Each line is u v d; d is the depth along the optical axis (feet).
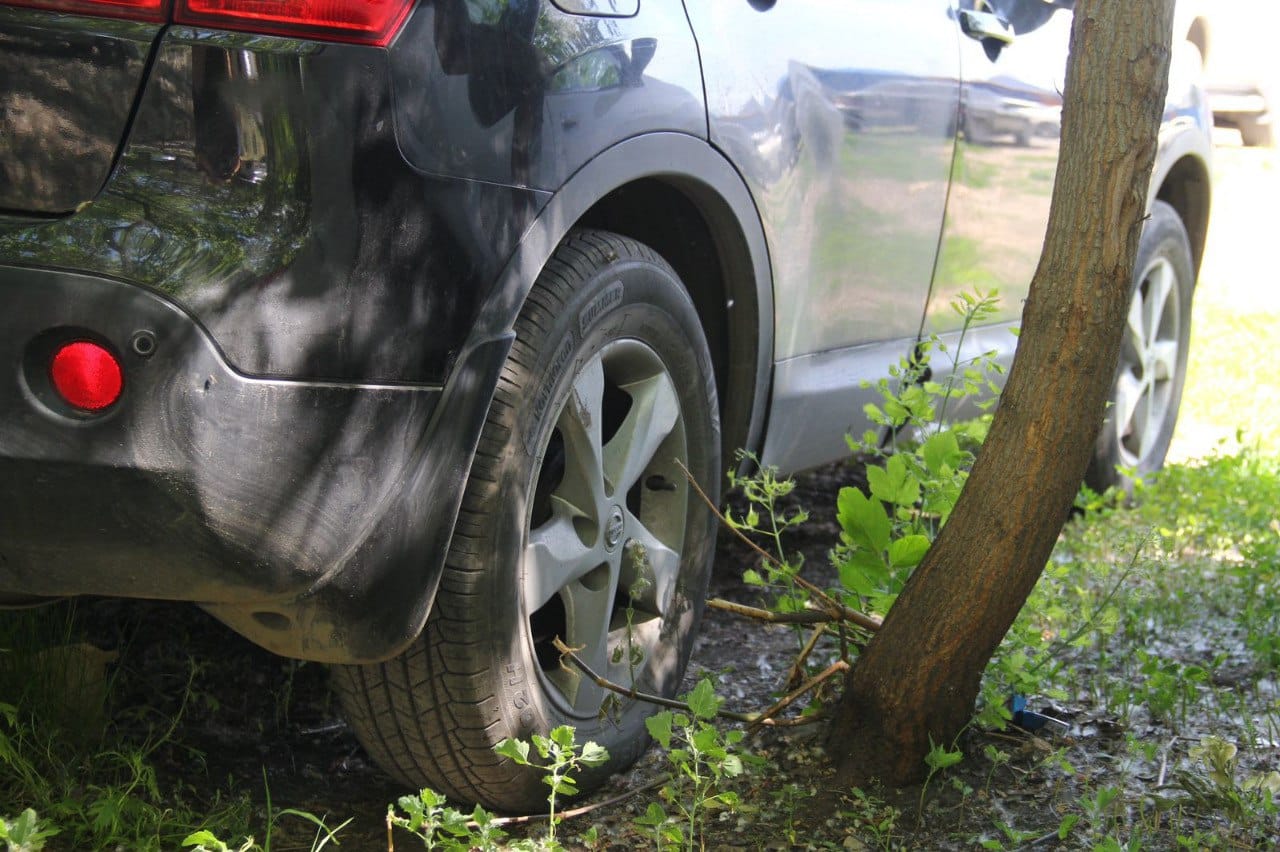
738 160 9.68
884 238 11.94
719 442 10.16
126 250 6.54
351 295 6.84
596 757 7.57
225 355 6.62
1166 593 12.86
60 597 7.16
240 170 6.65
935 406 13.46
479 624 7.75
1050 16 14.65
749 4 10.00
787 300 10.71
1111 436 16.38
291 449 6.79
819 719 9.40
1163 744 9.80
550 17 7.83
